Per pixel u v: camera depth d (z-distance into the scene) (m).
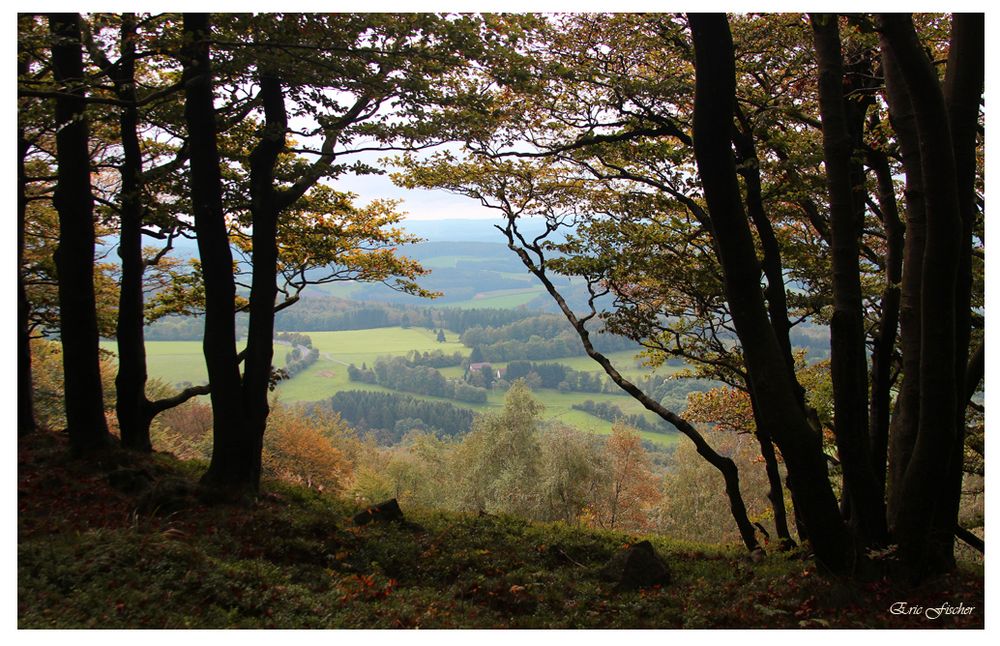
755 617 6.98
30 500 9.16
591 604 7.74
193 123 9.95
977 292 12.20
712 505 32.28
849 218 7.67
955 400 7.17
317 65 9.16
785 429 7.40
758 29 10.27
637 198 12.71
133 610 5.86
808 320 11.95
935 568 7.75
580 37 10.77
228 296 10.35
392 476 38.22
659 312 13.02
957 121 7.23
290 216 14.26
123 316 12.69
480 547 9.94
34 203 17.08
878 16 6.18
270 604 6.49
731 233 7.06
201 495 9.71
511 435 32.06
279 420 39.28
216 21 9.70
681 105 10.98
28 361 13.46
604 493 33.44
